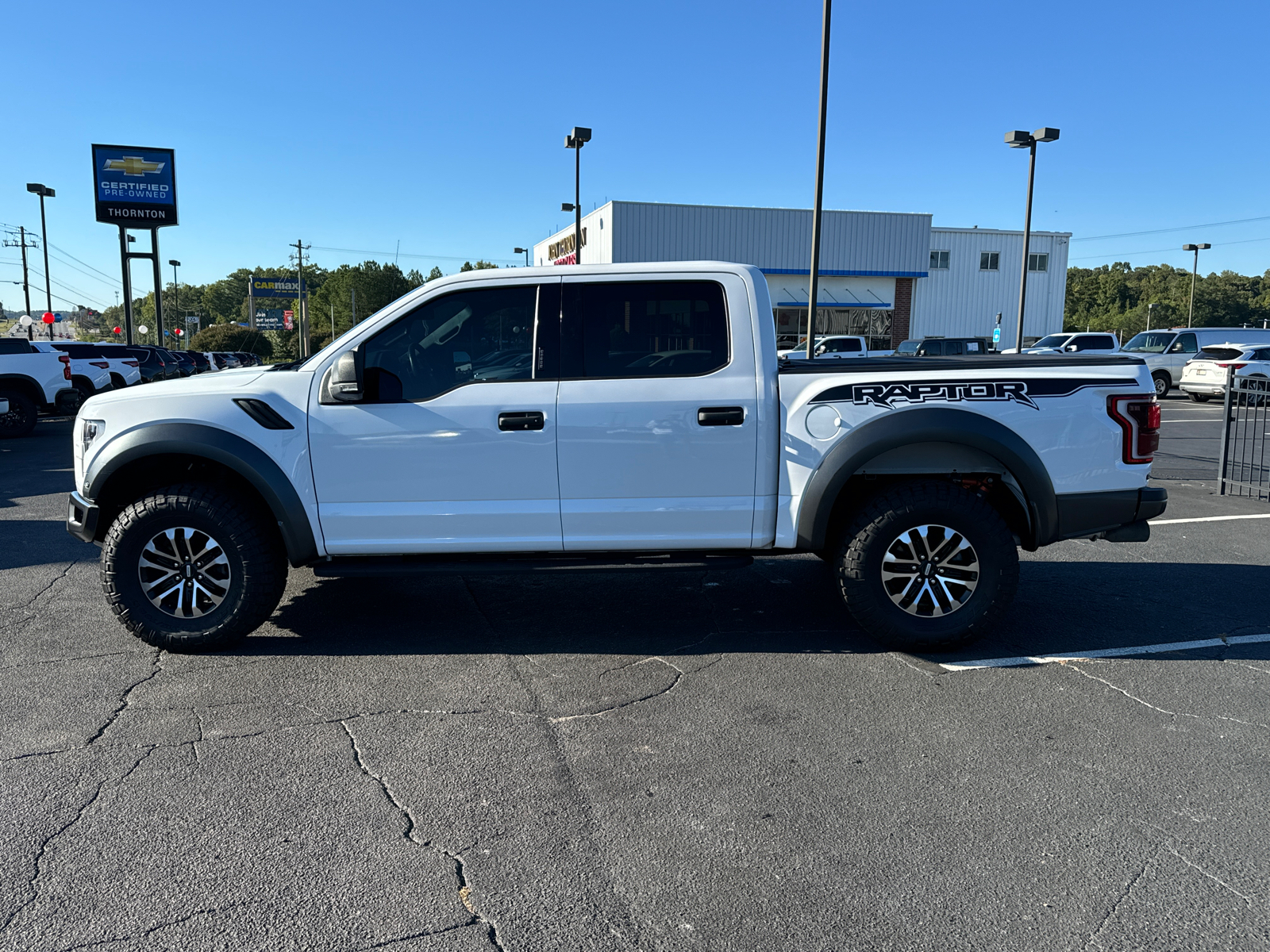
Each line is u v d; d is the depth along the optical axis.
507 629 4.86
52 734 3.55
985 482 4.66
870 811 2.97
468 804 3.01
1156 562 6.36
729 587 5.70
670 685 4.07
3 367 15.07
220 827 2.86
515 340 4.35
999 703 3.86
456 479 4.29
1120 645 4.60
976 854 2.71
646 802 3.03
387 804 3.01
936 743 3.47
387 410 4.25
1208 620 5.02
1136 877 2.59
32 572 6.12
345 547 4.35
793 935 2.34
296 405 4.25
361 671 4.24
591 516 4.33
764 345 4.34
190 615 4.41
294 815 2.94
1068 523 4.39
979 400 4.28
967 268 41.22
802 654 4.47
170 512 4.25
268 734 3.55
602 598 5.45
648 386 4.29
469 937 2.33
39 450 13.73
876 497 4.34
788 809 2.98
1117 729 3.60
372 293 93.44
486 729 3.60
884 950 2.28
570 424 4.25
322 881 2.57
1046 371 4.36
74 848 2.74
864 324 40.06
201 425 4.24
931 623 4.37
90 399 4.48
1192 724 3.64
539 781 3.17
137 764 3.29
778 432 4.33
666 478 4.32
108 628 4.88
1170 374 24.97
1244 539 7.12
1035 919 2.40
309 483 4.27
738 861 2.68
